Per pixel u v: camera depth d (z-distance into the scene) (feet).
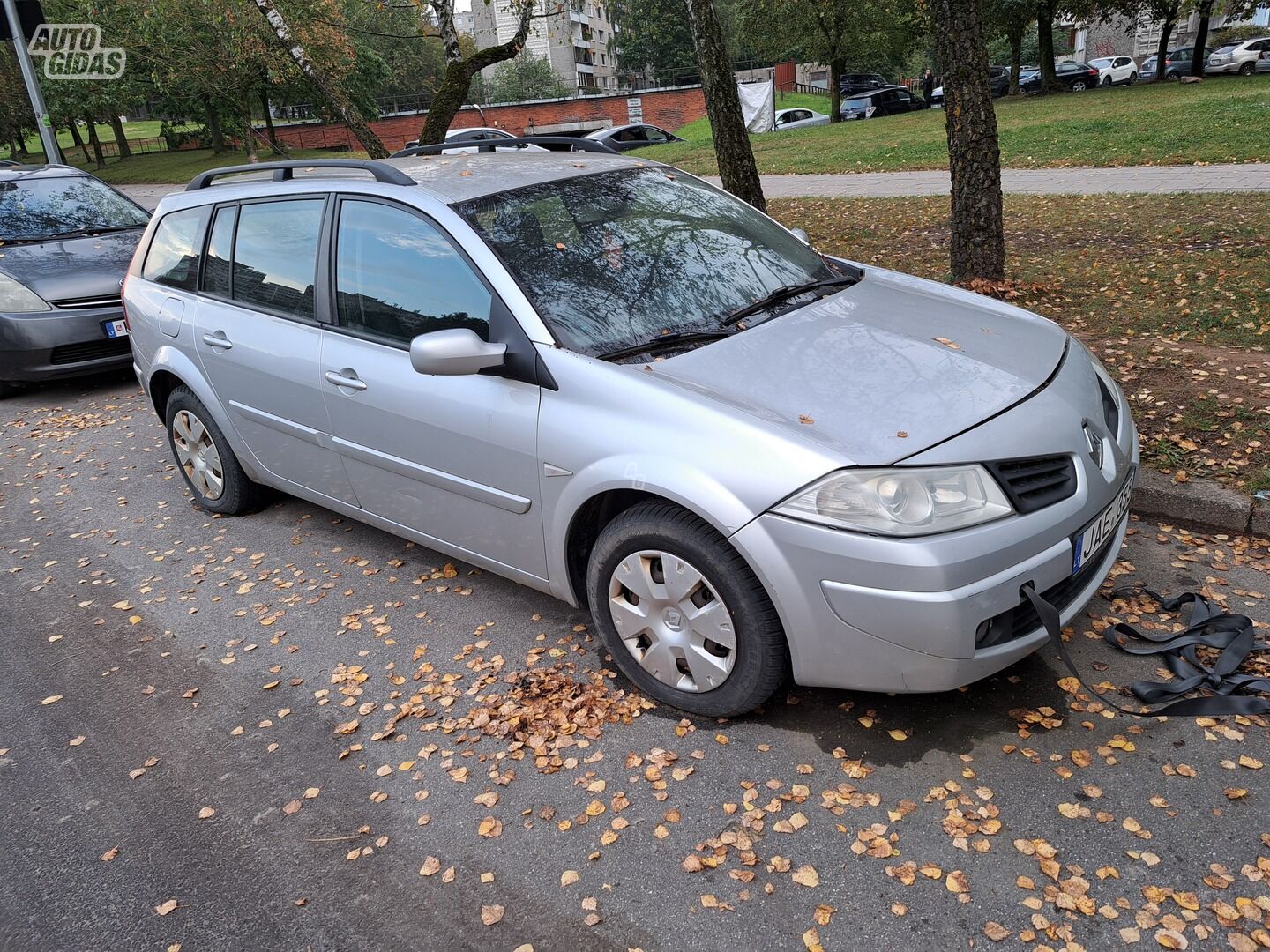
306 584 14.07
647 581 9.81
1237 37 135.03
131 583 14.73
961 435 8.70
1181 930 7.08
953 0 21.99
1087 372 10.64
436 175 12.71
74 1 95.14
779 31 107.55
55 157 42.47
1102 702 9.64
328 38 73.87
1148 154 44.42
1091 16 101.40
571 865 8.33
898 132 72.43
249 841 9.06
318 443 13.38
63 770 10.40
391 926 7.90
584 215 12.00
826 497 8.34
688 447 9.03
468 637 12.18
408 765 9.87
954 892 7.61
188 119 158.30
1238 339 18.75
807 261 13.05
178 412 16.24
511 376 10.42
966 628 8.22
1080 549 8.98
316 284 12.99
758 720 9.87
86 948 8.04
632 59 225.35
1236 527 12.76
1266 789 8.34
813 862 8.05
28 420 23.95
